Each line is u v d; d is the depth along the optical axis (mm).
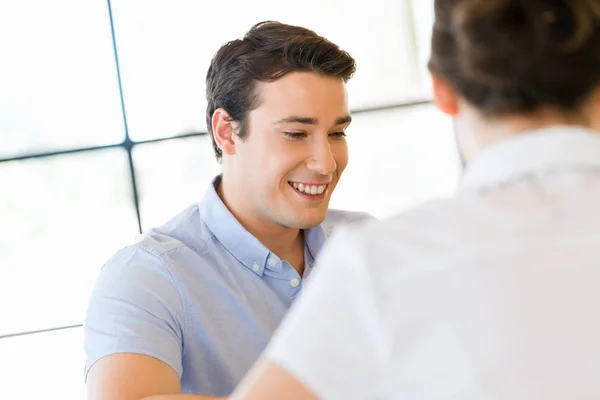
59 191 2525
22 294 2516
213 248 1512
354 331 612
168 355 1354
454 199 656
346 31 2646
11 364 2510
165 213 2562
